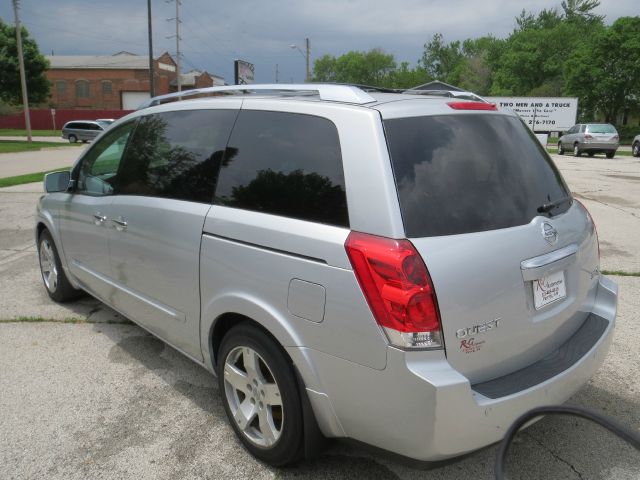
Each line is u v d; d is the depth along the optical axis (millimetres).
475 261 2270
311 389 2457
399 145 2371
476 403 2174
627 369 3840
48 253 5051
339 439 2523
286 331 2482
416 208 2264
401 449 2266
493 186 2521
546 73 68625
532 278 2451
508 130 2846
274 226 2566
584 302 2924
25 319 4715
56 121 63875
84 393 3537
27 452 2932
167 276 3242
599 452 2947
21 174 17312
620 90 49281
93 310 4953
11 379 3707
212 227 2871
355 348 2264
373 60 96500
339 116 2508
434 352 2168
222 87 3344
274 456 2721
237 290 2729
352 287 2248
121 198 3684
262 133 2826
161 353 4117
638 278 5898
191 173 3164
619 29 48406
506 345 2398
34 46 45375
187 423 3211
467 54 93500
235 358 2887
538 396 2354
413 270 2146
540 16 80750
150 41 37094
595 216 9680
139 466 2826
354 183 2342
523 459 2891
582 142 26859
